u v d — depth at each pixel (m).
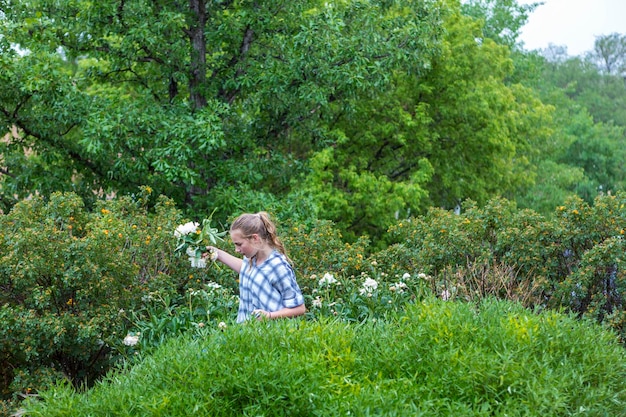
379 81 11.59
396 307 6.32
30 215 6.55
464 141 19.06
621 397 3.96
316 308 6.29
